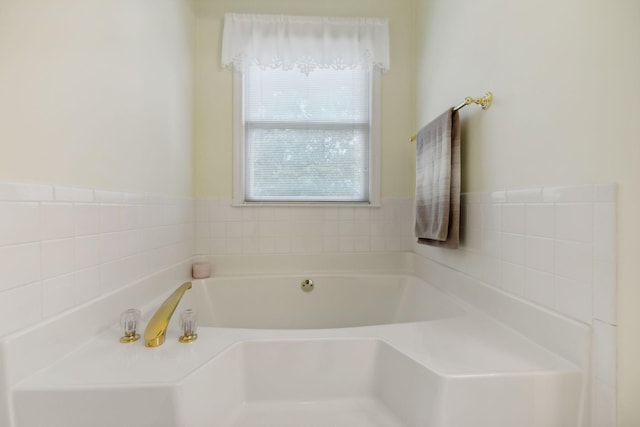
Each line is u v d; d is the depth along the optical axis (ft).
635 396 2.33
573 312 2.75
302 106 6.79
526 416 2.58
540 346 3.06
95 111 3.35
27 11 2.56
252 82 6.73
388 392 3.05
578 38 2.70
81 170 3.15
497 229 3.81
